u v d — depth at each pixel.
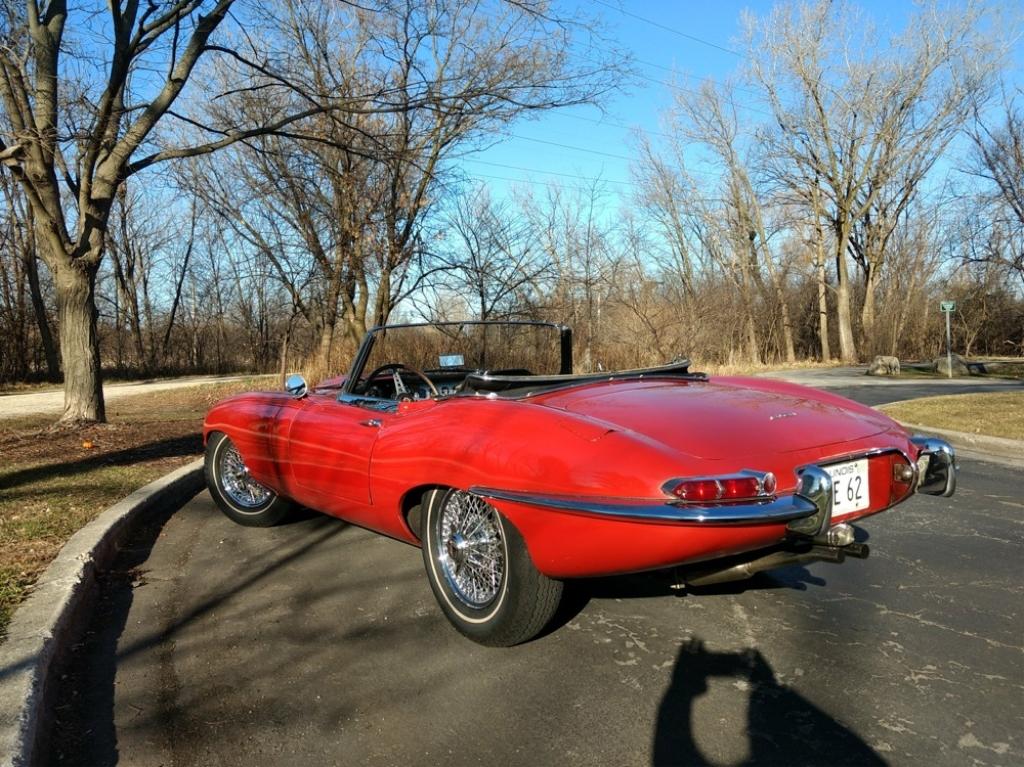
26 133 9.02
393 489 3.63
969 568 4.35
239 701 2.89
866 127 38.22
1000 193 20.23
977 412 11.28
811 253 42.81
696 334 25.77
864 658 3.17
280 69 11.86
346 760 2.49
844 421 3.40
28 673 2.82
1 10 9.36
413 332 4.92
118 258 39.19
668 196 33.12
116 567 4.51
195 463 7.46
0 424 11.82
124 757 2.53
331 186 17.75
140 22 9.57
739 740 2.57
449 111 11.67
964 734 2.59
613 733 2.62
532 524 2.91
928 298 45.97
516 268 19.12
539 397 3.56
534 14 11.11
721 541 2.68
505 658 3.21
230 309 47.31
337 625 3.60
